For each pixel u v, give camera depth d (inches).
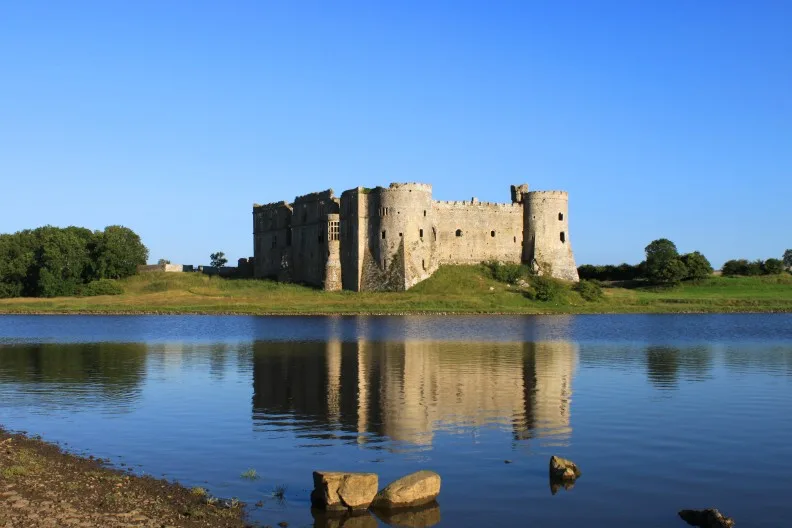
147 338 2800.2
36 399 1501.0
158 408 1411.2
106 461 1051.3
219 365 2003.0
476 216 4997.5
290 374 1840.6
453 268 4872.0
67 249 5118.1
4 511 815.1
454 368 1952.5
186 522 810.2
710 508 854.5
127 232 5826.8
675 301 4655.5
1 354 2271.2
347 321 3597.4
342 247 4913.9
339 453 1101.7
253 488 947.3
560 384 1705.2
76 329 3218.5
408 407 1423.5
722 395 1567.4
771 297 4881.9
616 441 1174.3
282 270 5531.5
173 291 4913.9
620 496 930.1
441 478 991.6
